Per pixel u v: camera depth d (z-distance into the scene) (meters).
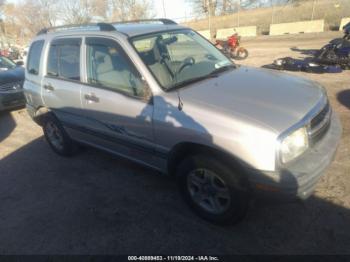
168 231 3.14
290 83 3.33
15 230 3.41
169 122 2.98
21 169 4.71
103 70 3.60
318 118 2.84
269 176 2.51
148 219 3.33
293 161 2.60
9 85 7.48
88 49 3.77
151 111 3.12
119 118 3.46
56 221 3.47
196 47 3.99
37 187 4.18
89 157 4.83
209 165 2.82
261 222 3.10
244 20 29.75
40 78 4.59
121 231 3.21
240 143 2.56
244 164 2.59
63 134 4.63
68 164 4.69
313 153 2.72
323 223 3.01
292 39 16.91
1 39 44.41
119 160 4.63
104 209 3.57
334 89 6.85
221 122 2.67
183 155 3.14
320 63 8.80
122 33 3.52
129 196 3.75
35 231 3.36
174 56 3.65
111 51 3.49
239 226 3.08
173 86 3.20
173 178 3.40
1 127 6.79
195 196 3.17
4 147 5.64
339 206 3.19
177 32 3.99
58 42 4.25
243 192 2.74
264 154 2.49
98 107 3.65
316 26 19.12
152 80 3.16
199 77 3.42
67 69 4.12
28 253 3.07
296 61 9.09
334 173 3.70
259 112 2.68
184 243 2.97
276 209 3.24
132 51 3.31
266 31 22.44
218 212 3.02
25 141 5.82
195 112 2.82
